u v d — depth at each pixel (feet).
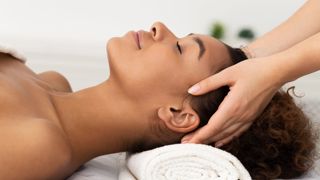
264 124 4.30
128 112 4.18
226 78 4.05
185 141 4.14
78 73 6.68
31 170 3.57
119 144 4.26
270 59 4.08
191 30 7.34
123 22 7.26
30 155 3.54
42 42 6.76
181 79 4.18
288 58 4.03
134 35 4.36
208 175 3.74
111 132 4.20
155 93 4.17
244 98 4.02
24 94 3.97
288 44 4.75
